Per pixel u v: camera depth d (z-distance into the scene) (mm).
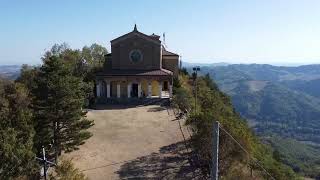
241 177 32250
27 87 53562
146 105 63781
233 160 32250
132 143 43969
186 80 83812
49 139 34156
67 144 35906
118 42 69312
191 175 35188
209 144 31844
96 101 65250
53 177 28453
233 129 32344
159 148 42281
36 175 30281
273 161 46844
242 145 32344
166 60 75125
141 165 37625
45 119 34312
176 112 57719
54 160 35406
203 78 92312
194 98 63562
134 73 67688
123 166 37531
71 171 28234
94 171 36250
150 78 66750
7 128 24500
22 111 27891
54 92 34656
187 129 48562
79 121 36719
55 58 35969
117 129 49281
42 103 34656
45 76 35375
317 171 124500
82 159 39062
